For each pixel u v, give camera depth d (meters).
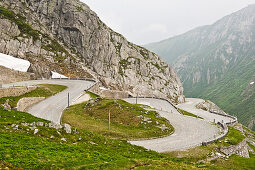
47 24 134.50
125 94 112.69
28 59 94.69
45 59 102.31
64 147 20.61
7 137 19.14
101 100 55.12
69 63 111.44
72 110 47.91
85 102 55.94
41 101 51.97
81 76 108.00
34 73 85.38
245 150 44.12
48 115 41.53
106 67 140.38
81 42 134.12
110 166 17.98
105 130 37.50
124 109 50.69
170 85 179.25
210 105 165.50
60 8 140.12
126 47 172.38
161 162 21.81
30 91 54.16
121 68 152.25
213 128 51.81
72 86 75.88
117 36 173.12
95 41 139.88
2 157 14.38
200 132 46.69
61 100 54.97
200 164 26.16
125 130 39.78
